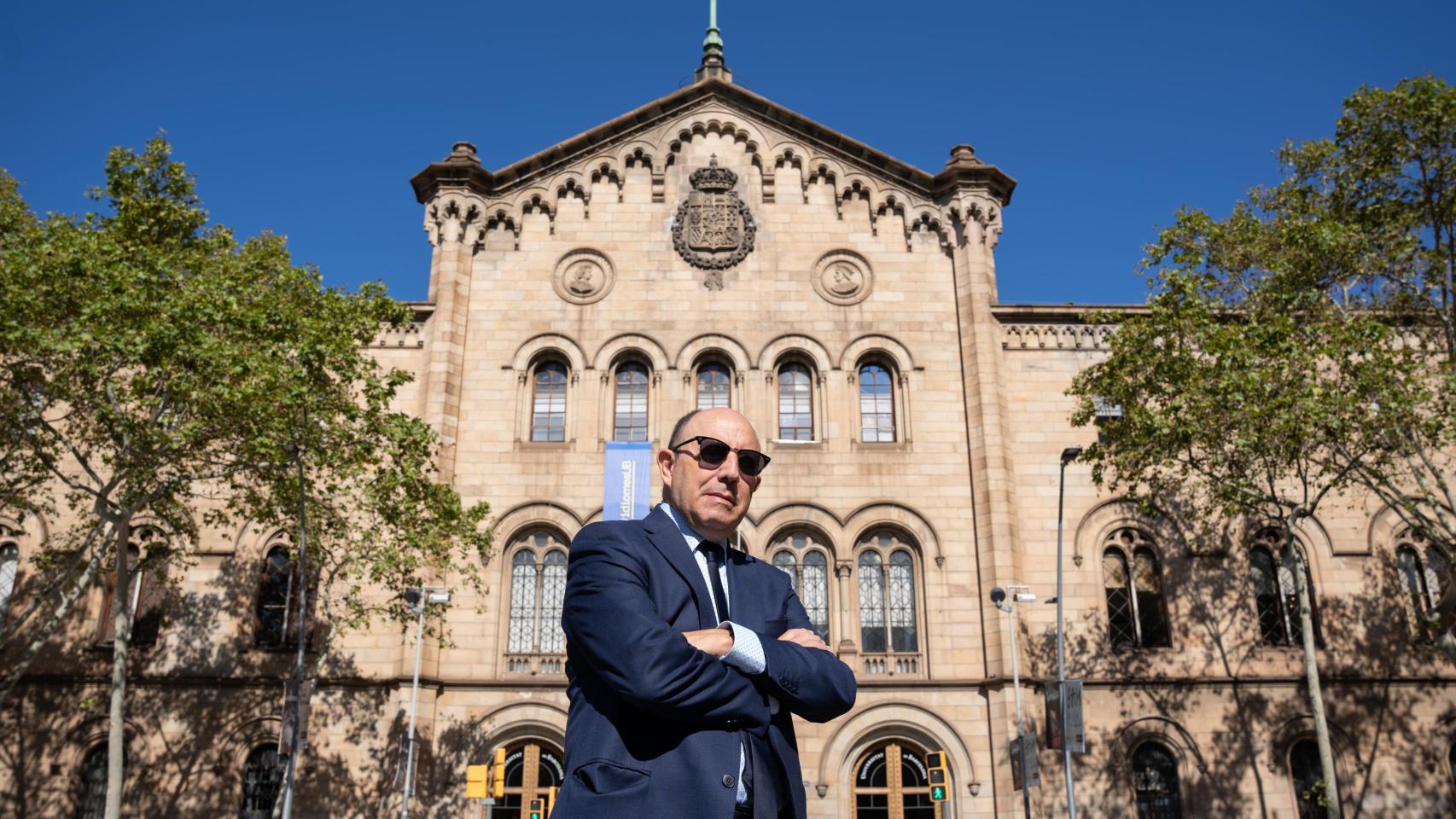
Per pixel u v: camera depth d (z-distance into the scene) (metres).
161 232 26.84
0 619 30.09
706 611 3.63
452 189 34.03
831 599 30.84
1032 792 28.36
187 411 24.50
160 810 28.62
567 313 33.28
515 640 30.55
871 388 33.28
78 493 29.94
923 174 34.62
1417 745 29.95
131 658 29.77
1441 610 25.97
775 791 3.31
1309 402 24.31
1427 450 31.66
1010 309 33.28
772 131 35.28
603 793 3.18
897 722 29.45
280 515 29.08
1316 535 31.58
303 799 28.58
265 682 29.56
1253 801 29.30
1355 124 26.45
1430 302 27.11
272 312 24.47
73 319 23.25
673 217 34.34
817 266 33.97
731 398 32.81
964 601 30.75
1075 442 32.28
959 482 31.88
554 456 31.81
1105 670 30.25
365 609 26.80
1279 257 27.20
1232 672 30.31
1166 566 31.25
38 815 28.64
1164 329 27.11
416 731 28.59
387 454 27.50
